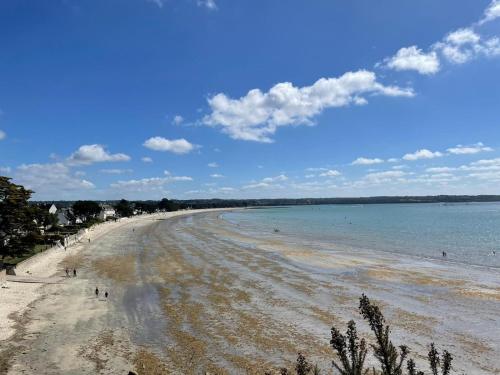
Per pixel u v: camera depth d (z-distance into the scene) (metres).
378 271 53.62
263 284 46.91
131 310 37.19
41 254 62.25
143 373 24.66
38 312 36.06
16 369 25.09
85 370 25.02
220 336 30.47
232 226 139.88
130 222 163.38
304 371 11.16
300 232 112.88
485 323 32.66
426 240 87.69
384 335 9.91
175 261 63.59
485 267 56.19
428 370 24.31
